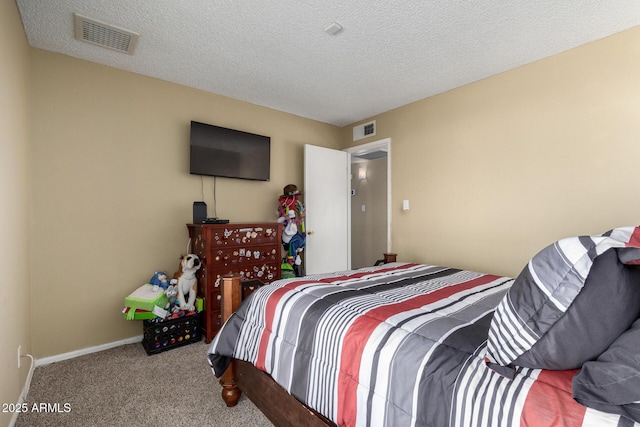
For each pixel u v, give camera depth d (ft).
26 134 6.72
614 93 6.75
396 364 3.08
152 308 7.70
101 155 8.02
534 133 7.97
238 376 5.34
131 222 8.47
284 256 11.48
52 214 7.33
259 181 11.17
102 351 7.81
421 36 6.89
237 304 5.67
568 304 2.22
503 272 8.54
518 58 7.84
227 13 6.11
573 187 7.33
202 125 9.48
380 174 17.30
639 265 2.31
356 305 4.21
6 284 4.94
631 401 1.89
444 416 2.61
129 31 6.66
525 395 2.34
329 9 5.99
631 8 5.89
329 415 3.50
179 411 5.33
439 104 10.12
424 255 10.52
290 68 8.40
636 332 2.11
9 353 5.00
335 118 12.76
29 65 7.03
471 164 9.27
